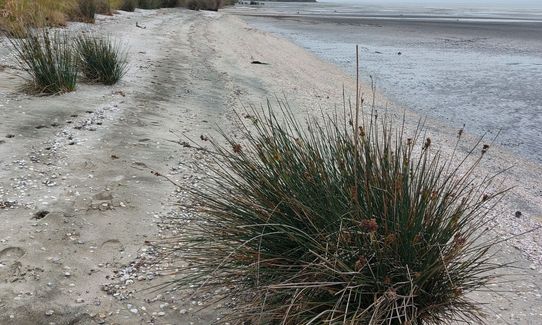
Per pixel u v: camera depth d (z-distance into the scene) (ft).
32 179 15.46
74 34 44.83
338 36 97.81
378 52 72.33
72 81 26.76
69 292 10.52
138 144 19.58
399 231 8.54
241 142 21.62
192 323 9.82
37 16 39.96
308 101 33.50
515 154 26.73
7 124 20.11
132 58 39.42
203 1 153.99
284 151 10.36
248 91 33.88
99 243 12.43
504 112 36.29
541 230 16.20
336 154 10.09
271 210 9.18
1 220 12.92
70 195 14.66
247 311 9.24
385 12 257.34
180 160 18.43
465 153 25.20
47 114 22.00
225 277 9.32
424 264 8.61
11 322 9.45
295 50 68.18
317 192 9.53
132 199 14.80
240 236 9.62
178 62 41.24
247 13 179.11
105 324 9.68
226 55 51.49
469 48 81.56
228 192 10.89
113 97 26.21
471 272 9.97
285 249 9.34
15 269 11.05
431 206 9.01
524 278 12.81
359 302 8.05
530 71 56.80
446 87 45.62
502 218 16.70
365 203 9.26
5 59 31.99
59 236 12.52
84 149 18.29
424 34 108.78
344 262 8.64
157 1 118.01
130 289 10.76
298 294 8.16
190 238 10.79
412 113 34.53
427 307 8.41
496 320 10.77
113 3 82.43
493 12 319.88
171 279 11.09
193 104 27.55
